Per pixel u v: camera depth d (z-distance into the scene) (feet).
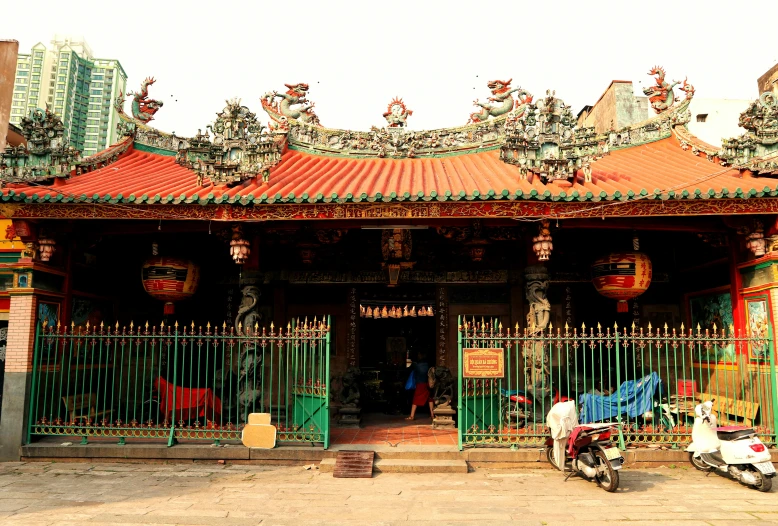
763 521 23.71
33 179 37.65
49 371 38.01
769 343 34.76
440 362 47.19
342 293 48.37
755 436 29.94
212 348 47.80
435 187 37.19
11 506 25.64
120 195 35.01
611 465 28.22
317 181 39.99
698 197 33.65
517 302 47.44
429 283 47.62
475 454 33.42
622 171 41.50
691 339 34.88
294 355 38.88
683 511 25.04
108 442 35.73
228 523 23.41
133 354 47.50
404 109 50.34
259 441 34.19
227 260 48.49
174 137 51.29
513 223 37.91
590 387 45.85
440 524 23.35
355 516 24.35
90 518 23.94
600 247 47.11
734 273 38.55
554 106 37.32
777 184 34.63
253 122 39.68
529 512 24.89
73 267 41.09
